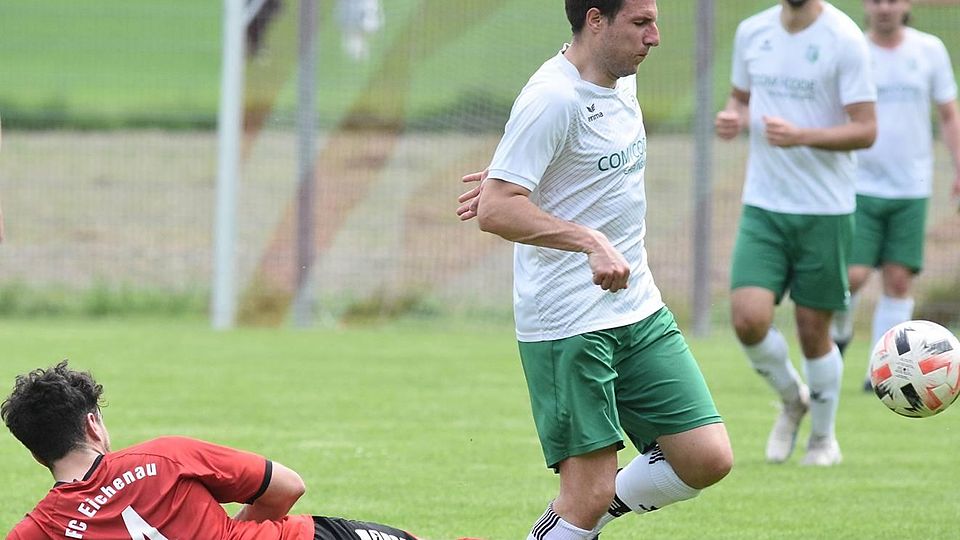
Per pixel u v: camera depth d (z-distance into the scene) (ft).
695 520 68.49
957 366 59.41
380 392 106.83
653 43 50.72
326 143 172.14
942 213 170.60
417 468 79.92
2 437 88.58
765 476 79.15
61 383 46.75
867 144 79.30
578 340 51.65
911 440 91.15
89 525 45.65
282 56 167.73
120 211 180.14
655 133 179.83
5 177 187.83
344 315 152.25
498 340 140.26
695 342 138.72
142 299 154.20
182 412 96.84
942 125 111.55
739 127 84.43
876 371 60.64
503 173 49.62
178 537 46.09
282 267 155.22
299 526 48.70
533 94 50.03
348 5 174.09
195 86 226.58
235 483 47.52
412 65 174.60
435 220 168.45
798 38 82.23
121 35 231.30
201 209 182.19
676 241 165.37
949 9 161.38
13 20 226.99
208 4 285.43
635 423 54.08
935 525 67.46
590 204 51.80
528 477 77.87
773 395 107.76
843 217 80.79
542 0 174.19
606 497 52.03
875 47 108.58
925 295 146.41
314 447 85.40
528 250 52.65
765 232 81.35
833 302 81.30
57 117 206.80
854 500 73.00
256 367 119.03
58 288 157.17
